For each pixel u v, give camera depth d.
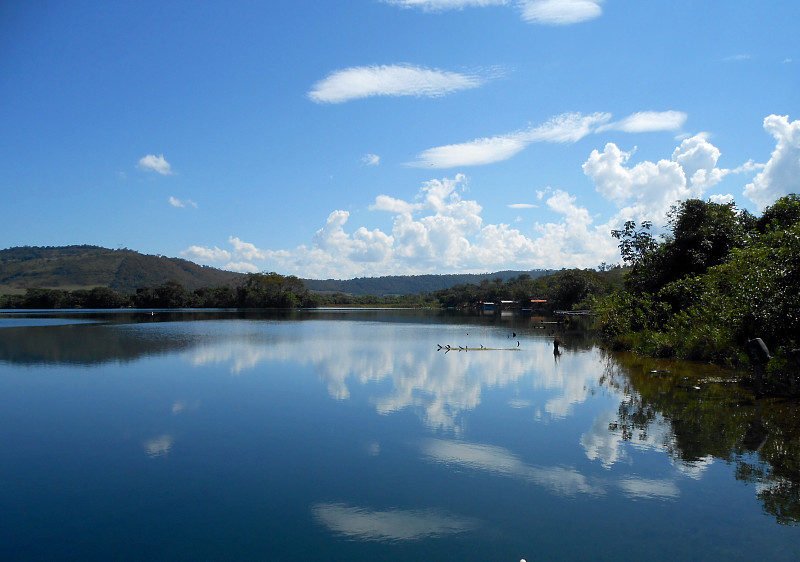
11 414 18.05
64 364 30.36
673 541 8.70
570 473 11.78
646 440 14.00
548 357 33.22
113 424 16.62
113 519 9.91
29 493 11.17
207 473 12.22
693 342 28.19
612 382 22.98
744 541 8.66
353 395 20.89
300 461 12.93
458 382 23.78
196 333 53.97
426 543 8.80
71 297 133.75
